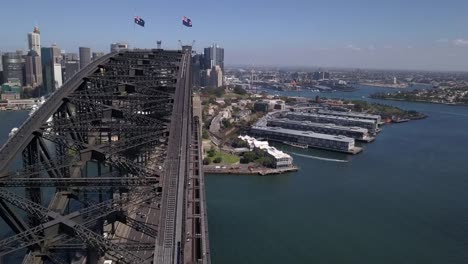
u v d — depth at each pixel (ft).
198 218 115.24
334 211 277.03
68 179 71.72
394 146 535.60
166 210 65.05
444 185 345.10
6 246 60.85
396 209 283.38
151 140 102.22
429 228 249.55
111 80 157.38
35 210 66.80
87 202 86.94
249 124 652.89
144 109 129.90
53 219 65.67
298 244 221.05
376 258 208.54
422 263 205.36
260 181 361.71
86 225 68.90
